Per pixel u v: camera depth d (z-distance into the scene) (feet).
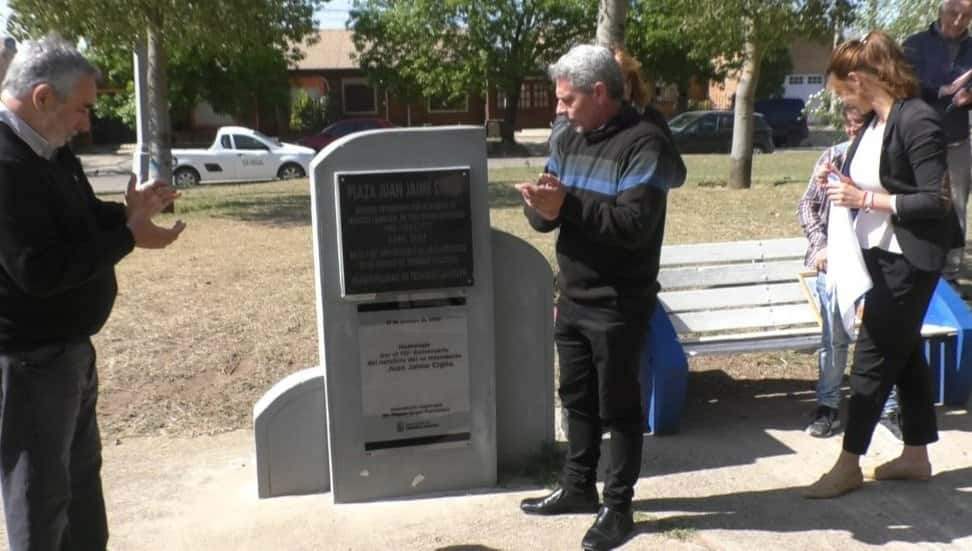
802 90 159.63
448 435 13.38
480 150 12.72
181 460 15.06
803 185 51.31
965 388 16.67
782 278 18.04
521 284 13.73
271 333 20.59
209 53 47.73
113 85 110.73
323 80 137.39
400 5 106.73
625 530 11.94
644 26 109.29
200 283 25.55
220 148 73.56
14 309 9.05
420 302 12.91
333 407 12.89
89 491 10.43
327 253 12.48
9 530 9.29
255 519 12.80
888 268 12.34
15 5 36.55
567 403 12.48
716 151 97.45
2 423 9.16
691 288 17.76
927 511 12.75
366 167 12.39
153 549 12.07
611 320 11.37
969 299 20.97
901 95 12.19
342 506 13.16
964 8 17.12
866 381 12.77
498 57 103.55
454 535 12.25
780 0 46.14
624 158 10.90
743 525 12.39
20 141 8.87
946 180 11.84
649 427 15.71
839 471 13.17
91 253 9.07
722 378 18.48
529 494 13.43
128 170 89.35
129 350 19.40
